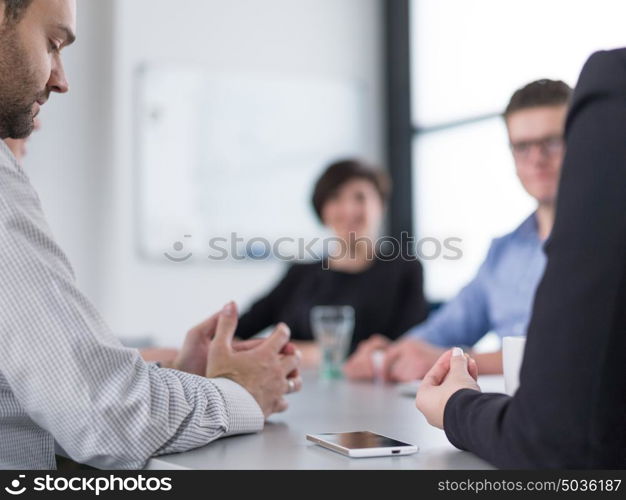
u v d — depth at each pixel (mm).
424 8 3996
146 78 3709
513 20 3414
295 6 3998
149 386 883
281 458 875
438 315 2207
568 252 706
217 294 3777
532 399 702
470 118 3664
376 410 1298
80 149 3590
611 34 2910
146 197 3689
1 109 989
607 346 687
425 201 3982
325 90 4035
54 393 847
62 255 905
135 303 3646
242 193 3852
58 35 1007
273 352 1126
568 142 752
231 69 3863
